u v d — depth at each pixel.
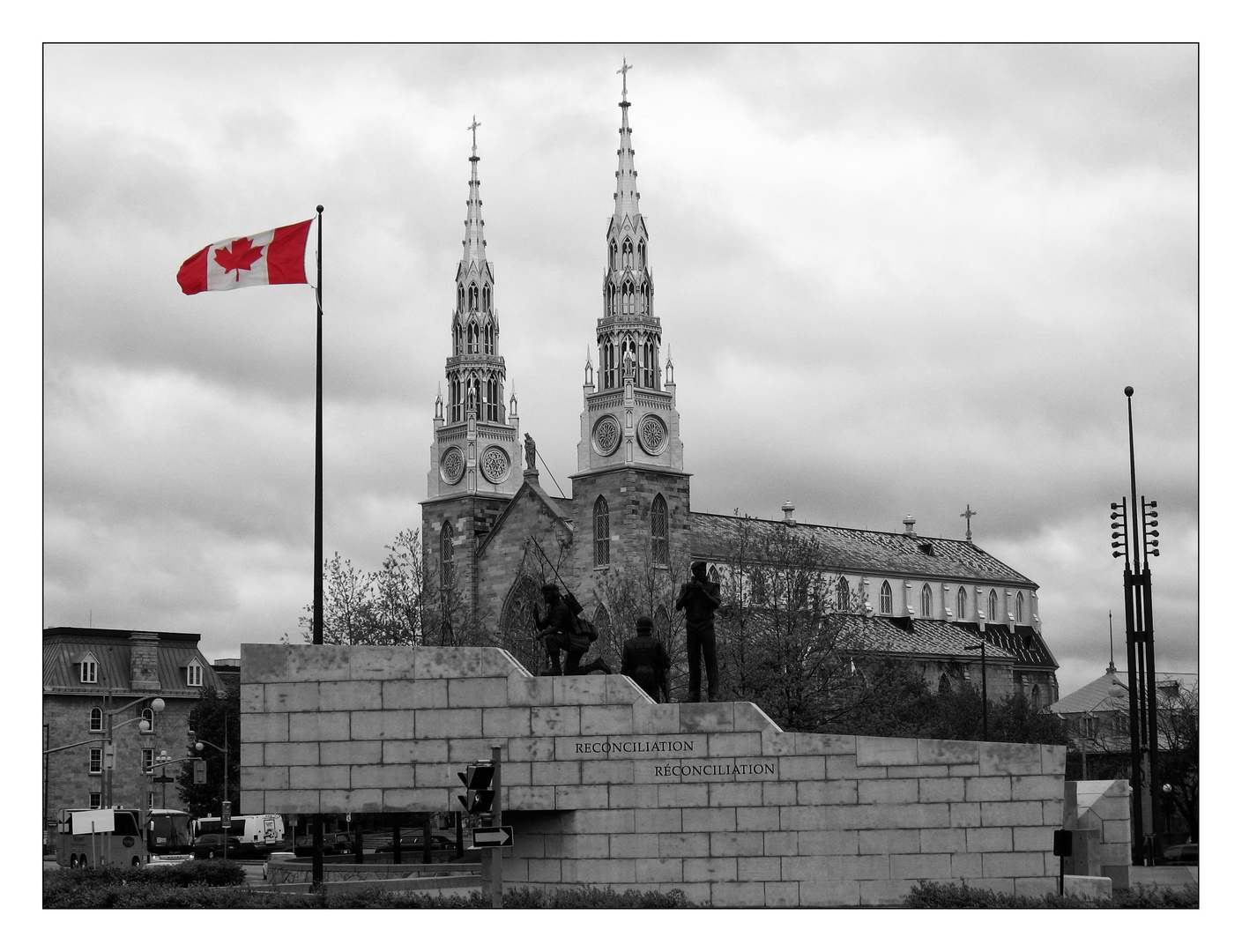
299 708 45.53
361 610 99.50
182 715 150.38
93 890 46.12
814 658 91.44
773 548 100.62
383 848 96.62
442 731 45.12
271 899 44.34
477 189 170.38
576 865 44.41
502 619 153.75
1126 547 69.19
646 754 44.41
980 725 126.06
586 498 151.12
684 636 98.38
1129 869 51.09
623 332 151.50
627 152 154.88
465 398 165.25
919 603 193.00
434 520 163.38
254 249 55.66
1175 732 110.75
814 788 43.78
